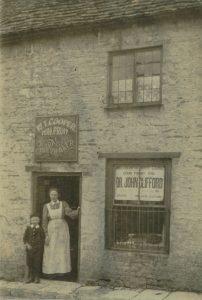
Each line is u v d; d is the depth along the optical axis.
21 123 12.74
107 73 11.77
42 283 11.88
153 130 11.18
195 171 10.70
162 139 11.07
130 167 11.48
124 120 11.51
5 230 12.77
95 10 11.93
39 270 12.16
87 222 11.78
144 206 11.28
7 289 11.48
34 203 12.54
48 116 12.38
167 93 11.08
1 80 13.04
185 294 10.42
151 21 11.30
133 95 11.51
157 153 11.06
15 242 12.65
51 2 12.77
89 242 11.73
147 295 10.44
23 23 12.69
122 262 11.35
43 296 11.05
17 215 12.67
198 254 10.56
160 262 10.93
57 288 11.39
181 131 10.89
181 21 11.01
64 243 12.05
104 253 11.55
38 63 12.62
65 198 13.09
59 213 12.05
